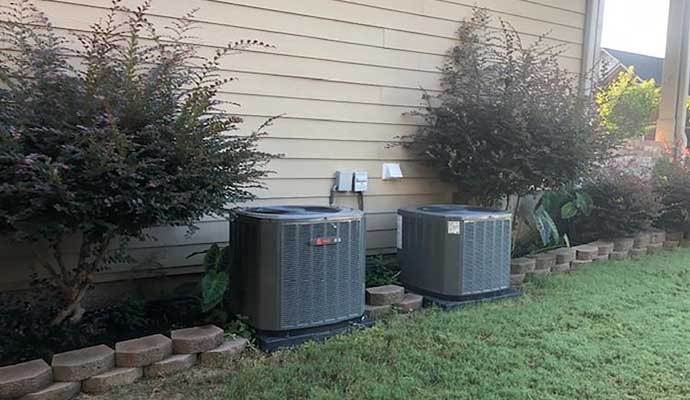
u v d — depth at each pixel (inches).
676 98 290.0
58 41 125.3
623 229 234.2
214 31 153.2
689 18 283.7
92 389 98.6
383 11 186.5
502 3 217.8
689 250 247.0
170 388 100.5
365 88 184.7
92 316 133.0
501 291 164.1
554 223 233.3
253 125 161.6
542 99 191.0
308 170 174.2
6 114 102.3
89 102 105.9
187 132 109.7
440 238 155.9
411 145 197.3
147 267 149.9
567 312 147.7
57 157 102.7
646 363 113.0
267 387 99.6
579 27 244.8
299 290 124.3
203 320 131.6
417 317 143.6
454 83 200.4
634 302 158.4
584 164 197.3
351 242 132.6
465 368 109.3
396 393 97.5
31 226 100.3
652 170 268.5
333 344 121.6
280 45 165.0
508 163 189.8
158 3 144.6
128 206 106.0
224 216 136.9
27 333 117.5
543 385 102.2
